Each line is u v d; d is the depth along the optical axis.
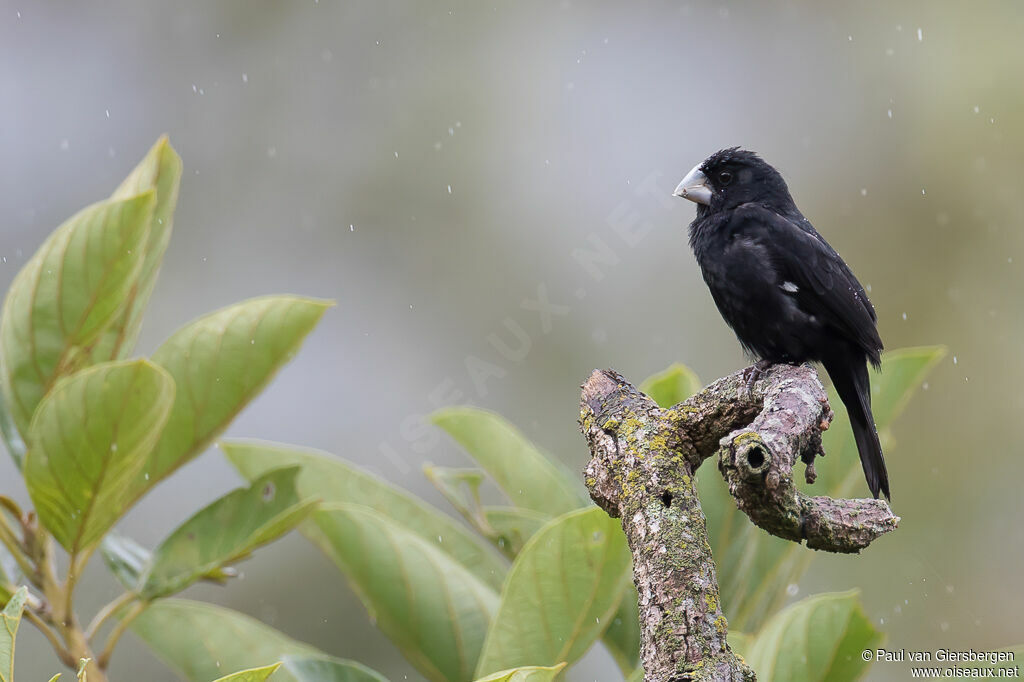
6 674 2.95
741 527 4.87
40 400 4.88
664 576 3.04
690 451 3.49
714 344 12.99
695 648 2.88
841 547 3.01
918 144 14.42
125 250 4.77
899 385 5.39
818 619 4.11
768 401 3.31
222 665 4.69
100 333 4.92
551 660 4.05
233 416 4.91
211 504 4.79
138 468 4.46
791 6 15.52
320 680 4.12
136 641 9.67
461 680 4.62
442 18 15.23
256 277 13.96
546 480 5.23
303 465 5.28
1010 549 12.07
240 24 15.23
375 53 15.10
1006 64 14.15
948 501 12.59
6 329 4.87
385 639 10.21
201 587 10.20
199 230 14.17
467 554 5.15
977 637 11.50
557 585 4.00
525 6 15.26
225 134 14.66
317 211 14.27
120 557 4.95
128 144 14.68
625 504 3.31
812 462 3.41
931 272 13.89
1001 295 13.53
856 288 6.88
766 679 4.03
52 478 4.38
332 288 13.78
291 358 4.89
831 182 14.64
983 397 13.12
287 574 10.31
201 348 4.84
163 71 15.13
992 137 14.06
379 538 4.66
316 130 14.70
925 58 14.72
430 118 14.73
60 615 4.61
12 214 14.36
